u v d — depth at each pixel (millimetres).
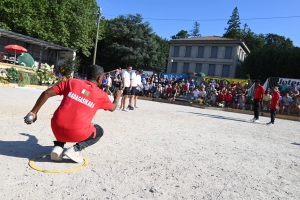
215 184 3225
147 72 28500
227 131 7582
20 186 2672
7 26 29219
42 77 18125
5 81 15312
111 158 3850
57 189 2682
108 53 49781
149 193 2779
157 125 7258
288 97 16641
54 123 3213
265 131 8555
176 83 21938
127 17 47750
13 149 3811
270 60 37281
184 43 46562
